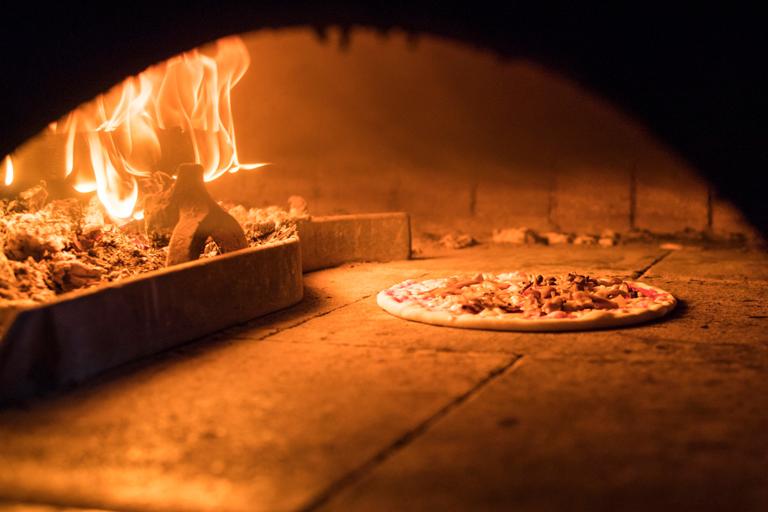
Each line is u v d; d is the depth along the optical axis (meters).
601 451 0.78
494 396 0.91
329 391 0.93
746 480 0.72
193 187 1.23
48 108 1.49
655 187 1.79
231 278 1.15
